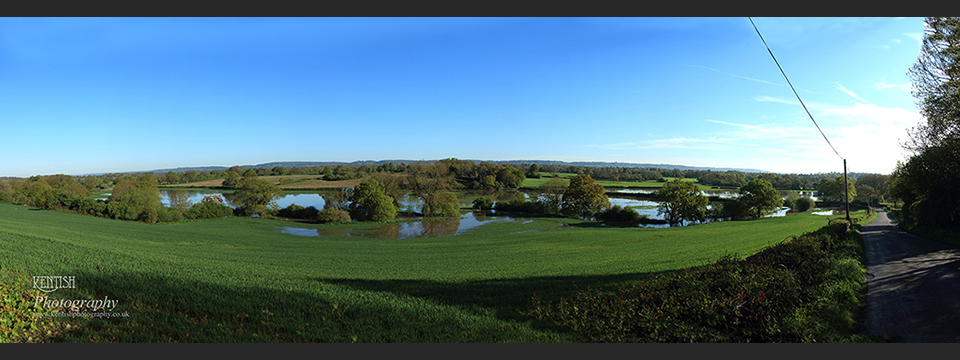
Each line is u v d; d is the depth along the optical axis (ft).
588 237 125.49
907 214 143.02
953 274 49.16
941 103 79.82
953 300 36.50
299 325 31.04
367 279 52.85
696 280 33.83
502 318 33.30
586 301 33.53
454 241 117.08
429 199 204.85
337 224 168.45
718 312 27.61
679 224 190.80
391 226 168.25
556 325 30.58
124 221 147.23
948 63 74.43
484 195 341.82
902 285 43.52
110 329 29.19
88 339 27.50
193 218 169.07
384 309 35.50
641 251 90.27
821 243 54.60
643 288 34.09
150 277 44.57
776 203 215.31
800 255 45.55
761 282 31.30
